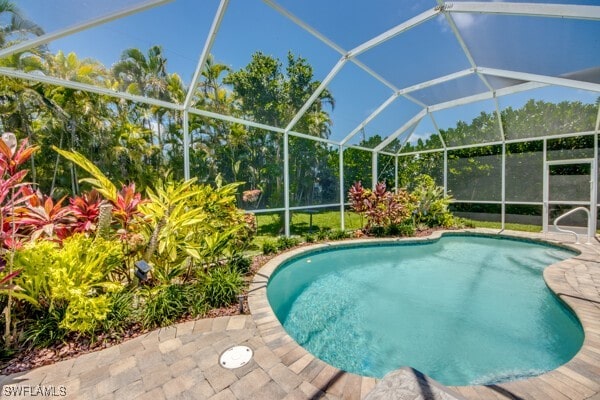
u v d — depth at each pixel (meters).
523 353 3.28
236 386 2.26
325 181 9.19
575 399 2.09
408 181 12.20
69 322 2.77
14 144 2.80
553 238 7.94
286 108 6.88
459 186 10.88
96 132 5.36
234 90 5.90
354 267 6.58
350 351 3.36
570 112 7.71
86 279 2.98
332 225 9.45
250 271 5.17
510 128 9.01
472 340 3.56
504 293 4.98
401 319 4.13
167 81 5.05
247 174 7.07
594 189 8.02
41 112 4.90
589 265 5.42
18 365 2.47
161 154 5.87
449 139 10.52
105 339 2.88
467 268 6.45
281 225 7.88
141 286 3.85
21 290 2.81
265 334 3.04
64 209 3.53
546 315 4.18
